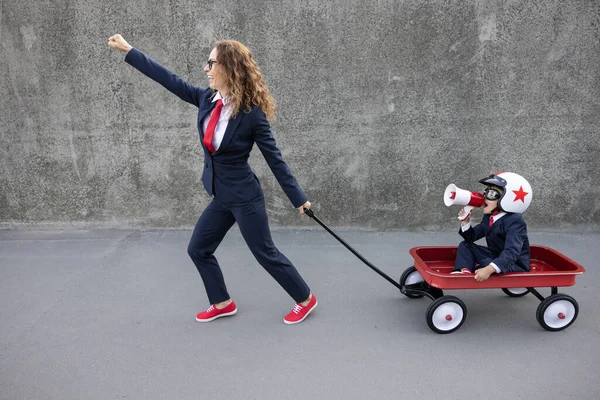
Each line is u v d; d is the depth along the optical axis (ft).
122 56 13.55
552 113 13.51
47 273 12.11
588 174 13.96
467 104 13.53
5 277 11.90
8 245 13.88
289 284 9.49
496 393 7.66
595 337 9.25
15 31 13.38
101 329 9.61
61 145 14.33
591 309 10.21
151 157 14.37
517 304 10.58
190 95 9.02
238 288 11.34
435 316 9.21
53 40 13.44
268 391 7.77
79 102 13.93
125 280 11.73
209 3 13.00
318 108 13.67
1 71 13.70
